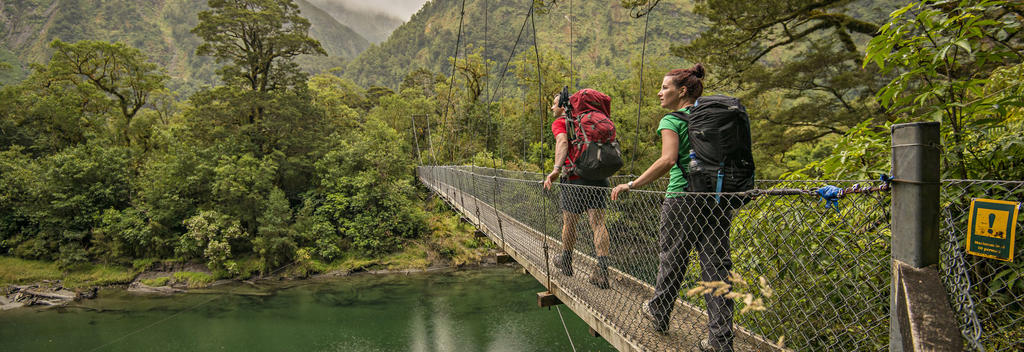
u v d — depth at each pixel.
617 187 1.74
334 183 25.11
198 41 166.25
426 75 52.69
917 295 0.78
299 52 27.33
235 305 17.08
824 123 8.48
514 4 129.88
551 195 2.59
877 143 1.76
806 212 1.10
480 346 12.47
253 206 22.41
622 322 1.81
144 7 169.88
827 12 7.80
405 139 32.78
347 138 28.50
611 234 1.91
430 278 20.19
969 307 0.74
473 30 118.94
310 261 21.41
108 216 21.03
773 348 1.34
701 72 1.69
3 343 13.83
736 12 8.02
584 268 2.17
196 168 22.19
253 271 21.16
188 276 19.88
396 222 23.88
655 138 19.22
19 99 25.39
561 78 25.72
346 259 22.30
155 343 13.62
